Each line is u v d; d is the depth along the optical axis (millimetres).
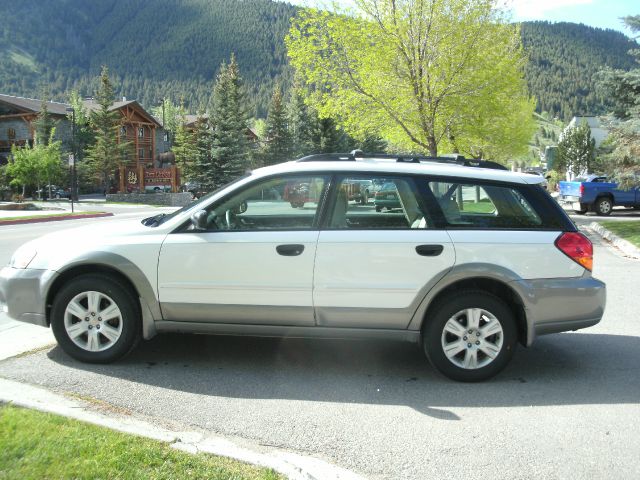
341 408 4066
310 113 59344
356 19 18500
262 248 4621
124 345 4793
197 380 4566
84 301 4848
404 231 4609
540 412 4047
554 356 5359
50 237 5098
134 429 3398
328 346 5547
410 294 4551
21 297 4848
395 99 19141
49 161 45281
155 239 4750
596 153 18188
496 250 4559
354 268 4562
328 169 4793
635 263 11328
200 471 2928
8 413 3523
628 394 4410
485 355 4625
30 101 69938
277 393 4332
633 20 17109
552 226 4691
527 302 4547
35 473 2816
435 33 17969
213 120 54000
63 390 4242
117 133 57625
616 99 17703
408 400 4238
